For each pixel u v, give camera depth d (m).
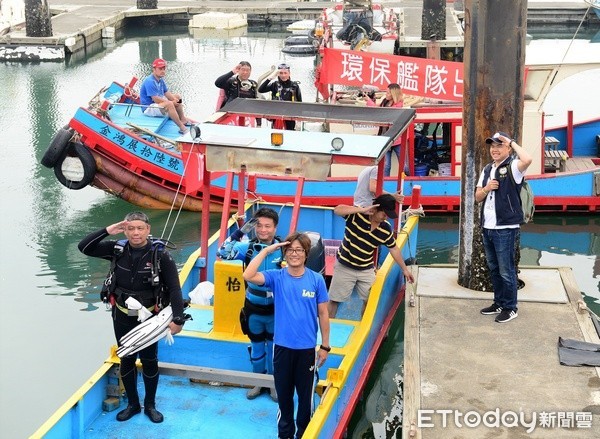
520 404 7.13
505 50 8.87
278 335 6.69
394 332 10.47
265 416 7.60
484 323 8.57
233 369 8.07
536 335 8.28
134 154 14.76
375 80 14.05
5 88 26.14
